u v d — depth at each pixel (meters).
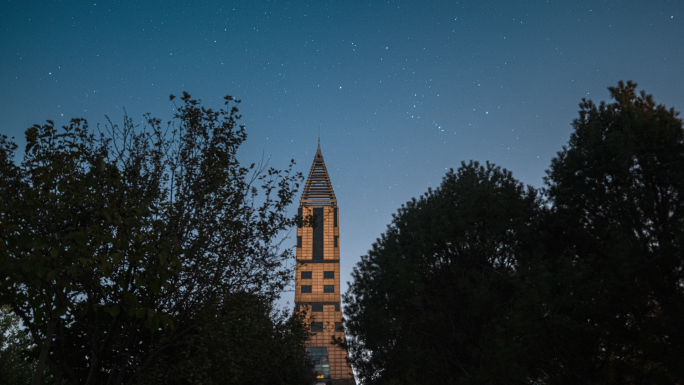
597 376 13.93
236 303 13.00
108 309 7.77
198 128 13.25
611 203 16.03
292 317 17.53
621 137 16.33
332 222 133.00
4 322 35.12
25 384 35.25
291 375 21.25
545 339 13.69
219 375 13.17
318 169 160.50
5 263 6.77
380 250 21.53
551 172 18.97
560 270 14.44
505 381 13.56
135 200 11.48
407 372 16.66
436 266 18.00
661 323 13.10
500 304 15.52
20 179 10.33
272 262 13.89
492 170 21.08
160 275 8.14
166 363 12.50
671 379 12.83
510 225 16.94
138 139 12.81
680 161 15.29
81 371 13.68
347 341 20.47
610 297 13.73
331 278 125.56
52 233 9.68
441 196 20.06
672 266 13.70
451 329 16.72
